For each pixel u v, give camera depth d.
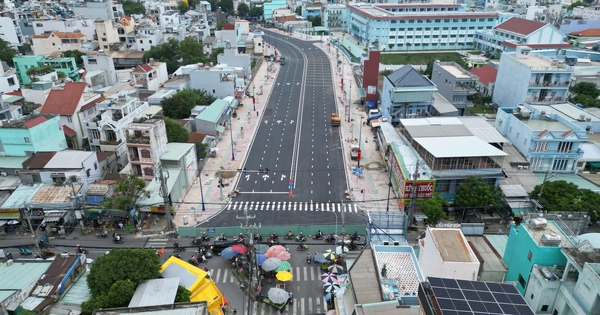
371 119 119.69
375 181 89.25
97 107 99.38
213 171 93.88
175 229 71.62
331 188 86.50
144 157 78.94
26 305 46.34
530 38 175.25
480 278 45.31
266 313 53.78
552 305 39.25
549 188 69.00
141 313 41.44
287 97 147.62
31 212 69.94
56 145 88.00
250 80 164.00
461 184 72.94
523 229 43.25
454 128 86.44
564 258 39.84
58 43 174.38
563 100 106.06
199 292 50.53
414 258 45.03
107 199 69.25
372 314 34.34
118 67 171.75
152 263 50.28
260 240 68.00
